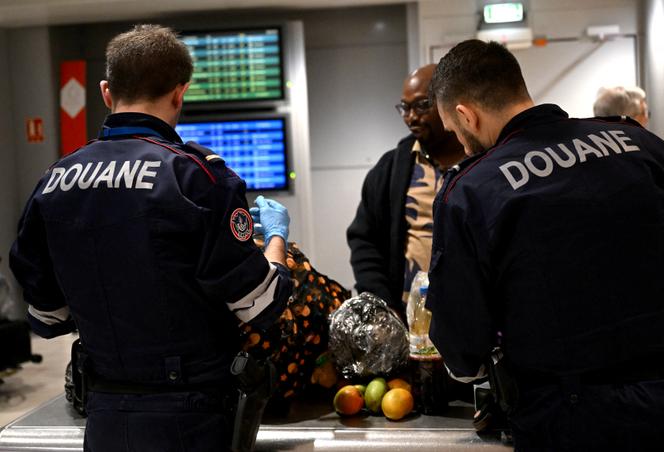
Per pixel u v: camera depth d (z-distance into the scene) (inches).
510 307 56.4
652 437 54.7
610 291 55.0
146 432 58.5
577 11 202.4
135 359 59.6
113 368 60.7
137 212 57.6
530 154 57.0
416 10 214.2
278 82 211.2
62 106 229.9
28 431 72.7
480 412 64.4
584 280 54.8
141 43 62.3
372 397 71.3
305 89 211.8
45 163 233.6
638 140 59.2
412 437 65.9
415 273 92.0
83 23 233.9
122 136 61.8
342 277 233.1
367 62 227.3
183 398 58.7
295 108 211.9
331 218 232.7
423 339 71.7
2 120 229.8
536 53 206.1
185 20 224.8
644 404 54.6
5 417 156.3
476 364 59.4
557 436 55.7
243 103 212.5
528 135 58.5
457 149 92.6
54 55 231.3
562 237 54.7
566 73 205.9
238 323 64.4
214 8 217.5
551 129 58.7
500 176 56.2
